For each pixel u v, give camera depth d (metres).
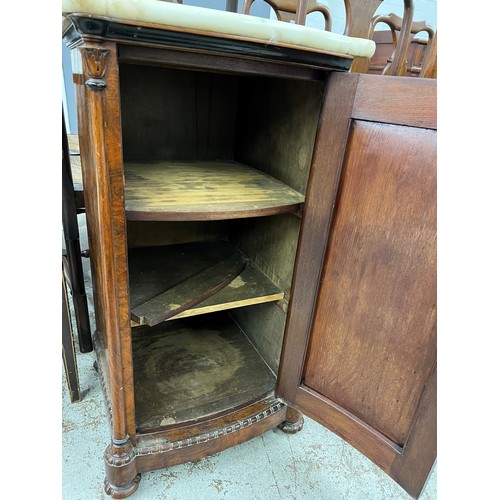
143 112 1.00
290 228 0.90
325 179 0.69
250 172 1.00
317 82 0.72
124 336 0.69
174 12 0.49
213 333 1.22
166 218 0.64
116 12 0.46
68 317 0.99
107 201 0.57
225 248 1.21
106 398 0.90
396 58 1.03
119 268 0.63
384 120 0.58
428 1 2.74
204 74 1.03
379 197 0.61
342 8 2.37
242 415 0.91
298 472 0.94
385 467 0.71
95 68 0.49
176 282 0.95
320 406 0.82
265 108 0.95
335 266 0.71
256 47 0.56
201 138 1.10
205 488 0.88
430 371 0.59
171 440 0.83
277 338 1.01
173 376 1.02
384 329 0.65
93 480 0.87
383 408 0.69
